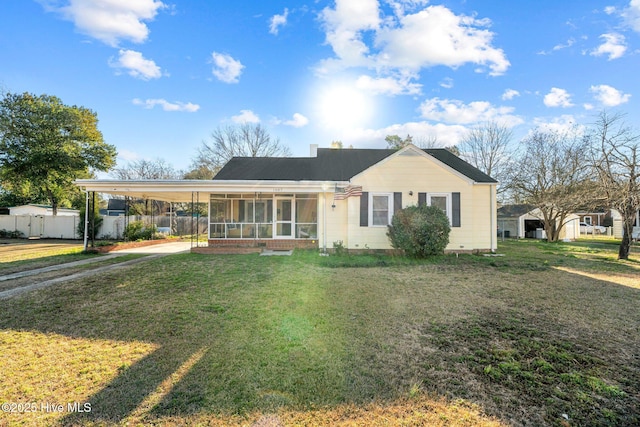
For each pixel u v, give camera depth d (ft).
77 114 86.89
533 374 10.67
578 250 51.39
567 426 8.02
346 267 31.63
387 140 97.19
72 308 17.81
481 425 8.04
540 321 15.96
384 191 42.83
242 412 8.54
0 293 20.89
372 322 15.76
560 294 21.31
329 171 50.80
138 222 59.77
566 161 68.54
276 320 15.94
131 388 9.71
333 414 8.48
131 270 28.63
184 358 11.75
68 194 97.55
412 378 10.37
